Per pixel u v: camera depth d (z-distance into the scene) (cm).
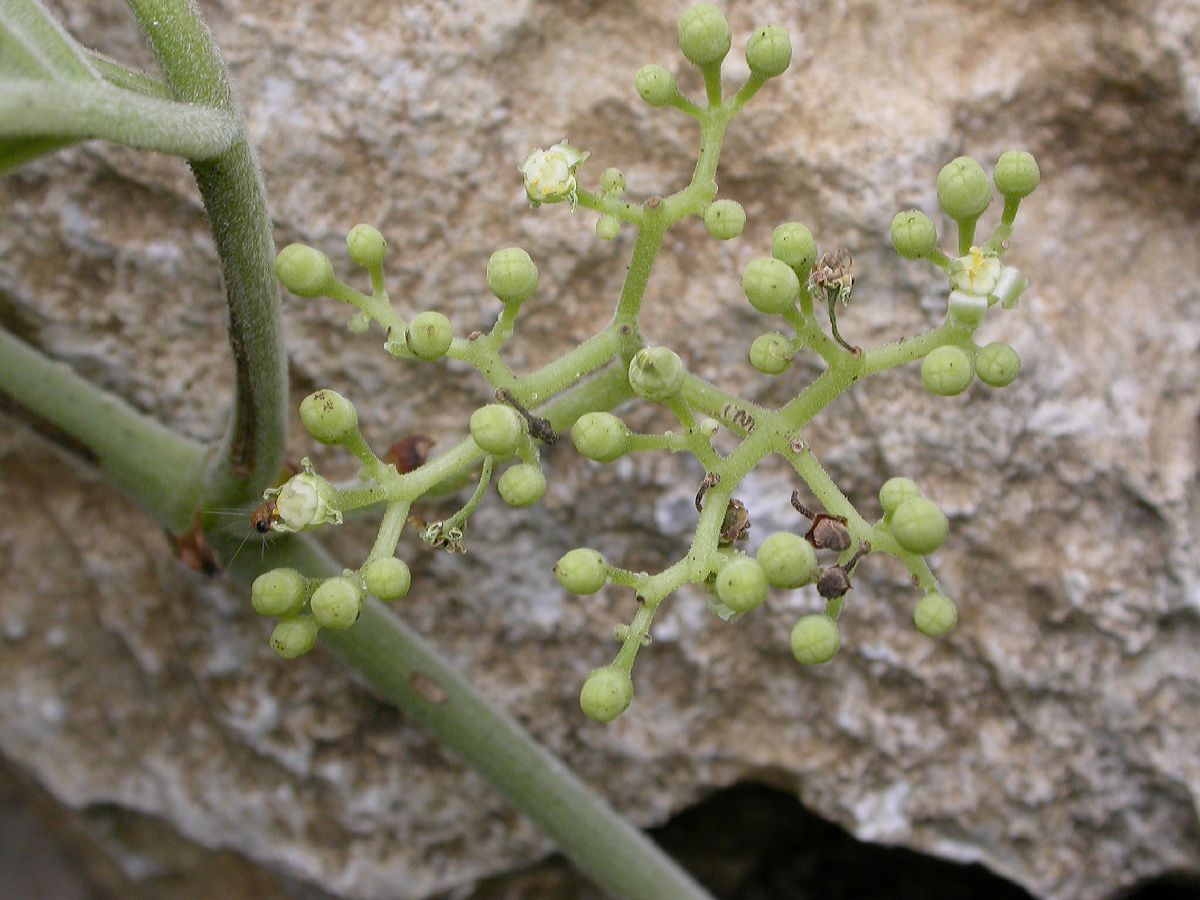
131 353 15
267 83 14
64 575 16
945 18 14
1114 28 14
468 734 13
